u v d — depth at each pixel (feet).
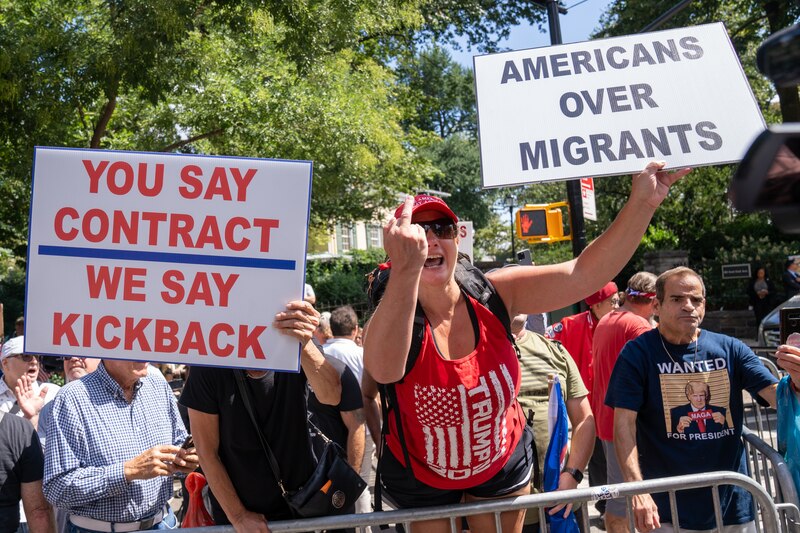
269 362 8.82
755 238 78.74
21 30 37.24
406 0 55.47
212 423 9.23
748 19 73.05
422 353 7.92
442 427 8.21
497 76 9.73
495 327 8.22
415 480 8.87
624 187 93.25
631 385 11.62
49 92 36.50
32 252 9.10
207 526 9.21
